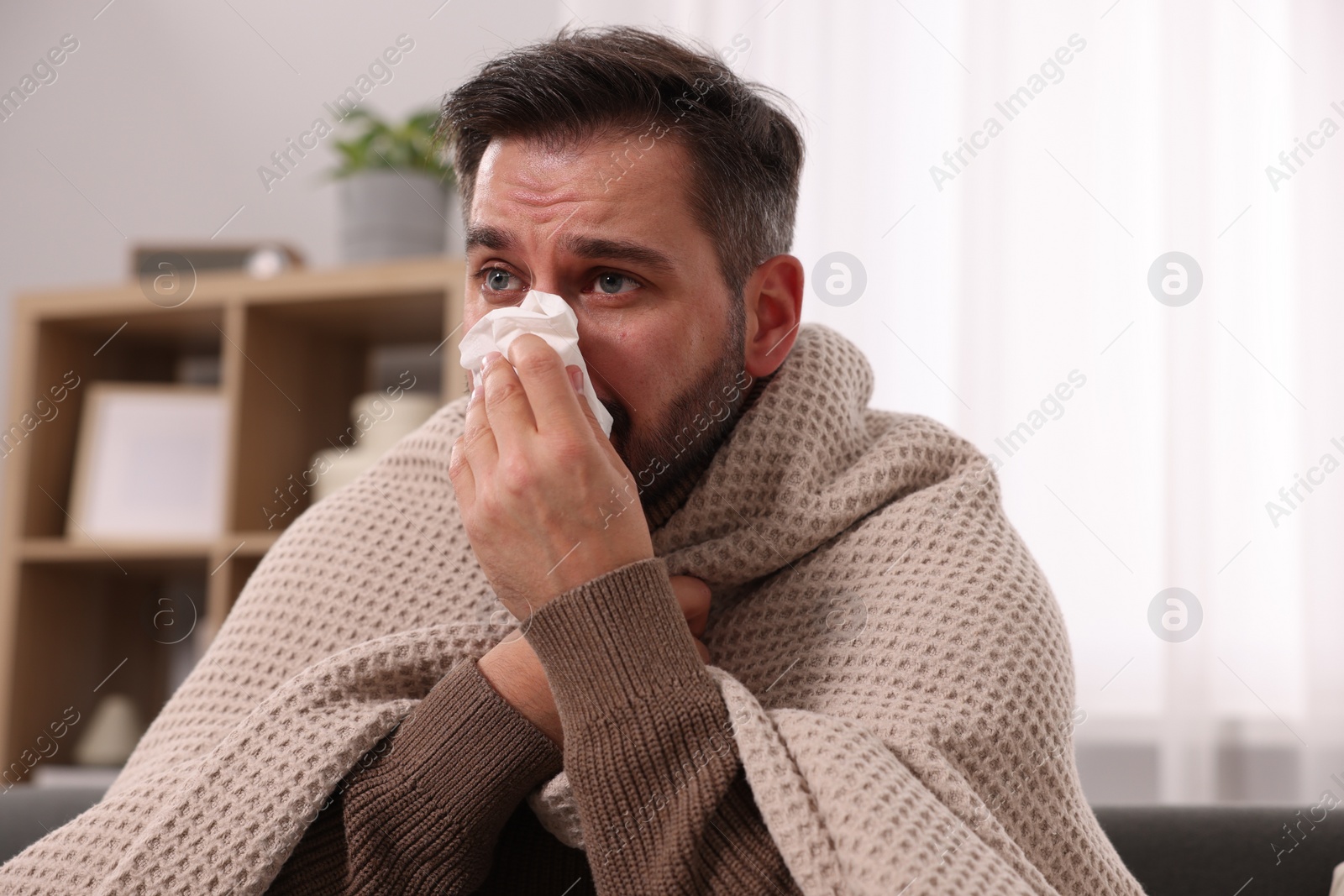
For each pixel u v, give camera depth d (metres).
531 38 2.06
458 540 0.83
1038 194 1.74
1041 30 1.77
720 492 0.76
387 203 1.93
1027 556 0.77
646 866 0.60
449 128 0.79
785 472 0.77
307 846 0.67
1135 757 1.66
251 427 1.91
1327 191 1.70
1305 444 1.65
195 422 2.03
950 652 0.69
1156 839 0.88
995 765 0.66
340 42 2.17
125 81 2.26
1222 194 1.71
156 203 2.22
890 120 1.79
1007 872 0.58
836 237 1.78
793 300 0.83
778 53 1.82
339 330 2.04
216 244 2.09
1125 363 1.69
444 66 2.11
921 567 0.73
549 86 0.70
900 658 0.69
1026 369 1.71
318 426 2.02
